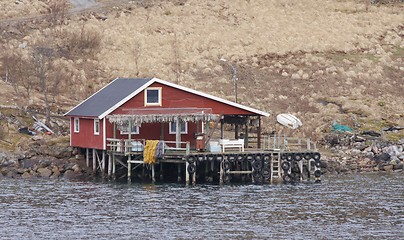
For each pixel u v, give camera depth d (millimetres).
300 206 167000
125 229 146875
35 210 162375
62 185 192375
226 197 176375
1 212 160250
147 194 179625
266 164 199375
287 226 149500
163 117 197500
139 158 199750
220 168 195000
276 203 170000
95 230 146000
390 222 153125
